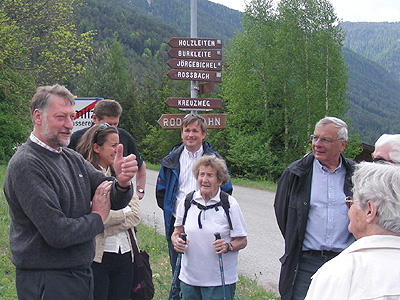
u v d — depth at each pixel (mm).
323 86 23766
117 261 3434
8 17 18078
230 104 24797
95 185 2766
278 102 24141
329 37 23891
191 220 3639
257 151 23156
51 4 18469
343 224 3445
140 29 133875
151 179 18906
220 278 3568
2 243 5941
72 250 2480
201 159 3680
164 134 29969
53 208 2344
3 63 18531
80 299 2520
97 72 51344
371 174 1786
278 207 3664
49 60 18938
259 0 25109
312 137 3541
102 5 133250
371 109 198875
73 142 4285
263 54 23781
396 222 1678
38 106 2443
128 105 43688
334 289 1608
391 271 1599
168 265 5828
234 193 14422
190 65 8047
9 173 2379
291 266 3531
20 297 2453
